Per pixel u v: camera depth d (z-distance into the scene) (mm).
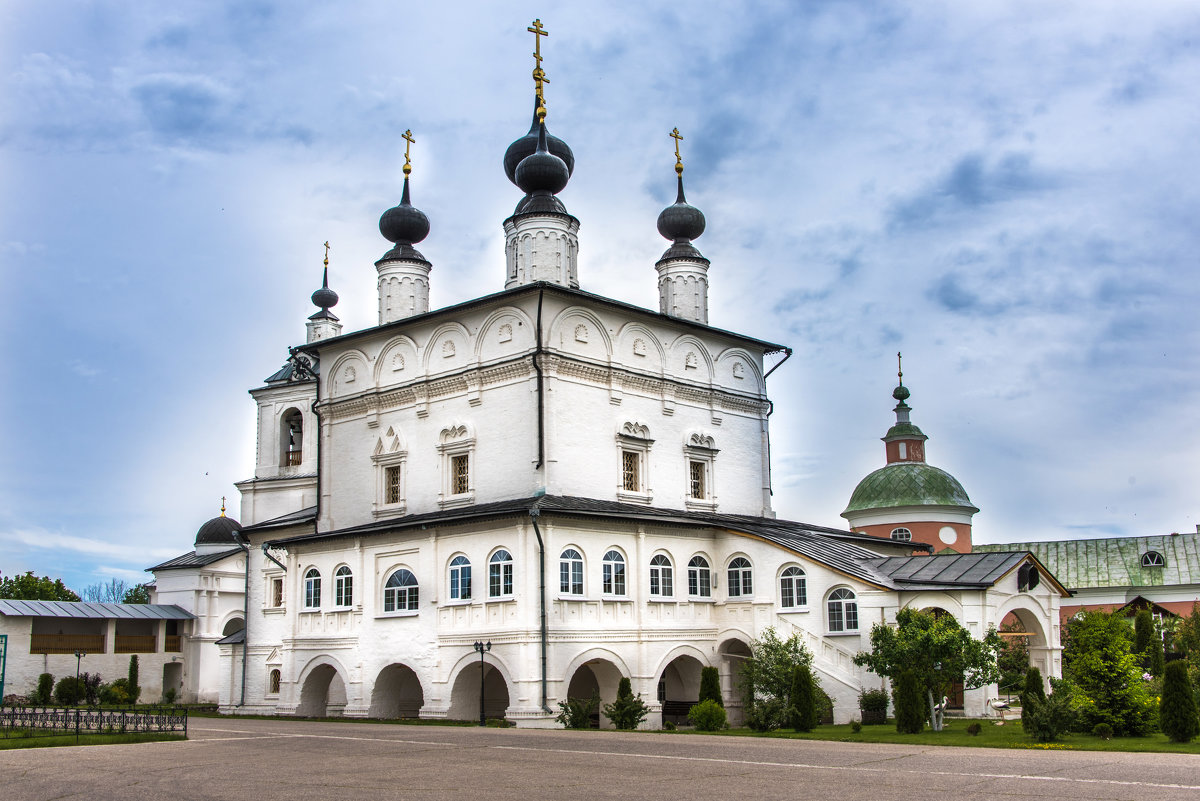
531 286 39844
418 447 43781
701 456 45750
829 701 36250
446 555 38656
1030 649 40344
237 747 25406
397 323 44812
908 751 23453
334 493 46781
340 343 47406
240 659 53125
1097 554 75625
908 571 39188
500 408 40969
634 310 43219
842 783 17953
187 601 66188
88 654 61688
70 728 31359
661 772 19562
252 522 54594
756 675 36094
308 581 43781
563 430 40094
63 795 17406
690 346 46469
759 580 40938
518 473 39844
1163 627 55625
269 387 55656
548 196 46281
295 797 16922
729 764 20781
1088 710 28062
